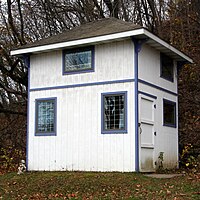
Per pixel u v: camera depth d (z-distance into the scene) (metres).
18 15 26.00
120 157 14.09
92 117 14.93
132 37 14.27
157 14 27.28
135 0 28.19
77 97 15.40
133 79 14.27
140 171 13.90
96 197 10.63
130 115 14.12
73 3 27.84
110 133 14.40
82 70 15.43
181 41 23.44
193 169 16.14
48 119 16.02
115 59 14.75
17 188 12.76
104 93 14.78
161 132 15.97
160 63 16.39
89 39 14.84
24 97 24.16
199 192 10.32
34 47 16.16
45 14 27.27
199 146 19.30
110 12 28.19
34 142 16.20
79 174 13.73
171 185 11.48
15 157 21.77
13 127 24.36
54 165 15.56
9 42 24.34
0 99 27.86
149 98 15.10
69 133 15.39
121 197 10.35
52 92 16.06
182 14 24.78
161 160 15.55
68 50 15.88
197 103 20.67
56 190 11.95
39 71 16.56
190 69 21.48
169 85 17.17
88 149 14.84
